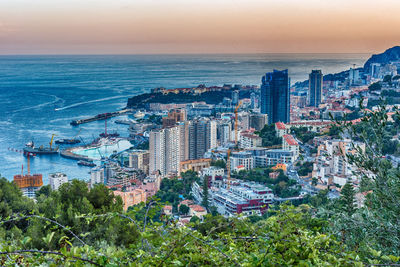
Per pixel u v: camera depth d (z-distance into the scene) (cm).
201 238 603
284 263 541
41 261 539
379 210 766
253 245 615
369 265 529
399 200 724
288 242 565
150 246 602
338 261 516
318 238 565
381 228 731
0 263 531
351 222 763
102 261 509
